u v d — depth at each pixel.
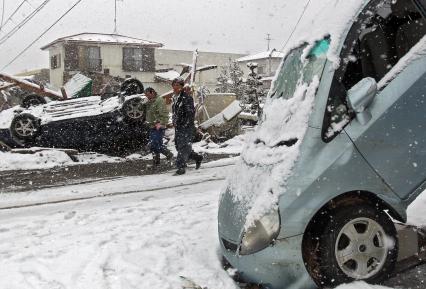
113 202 7.29
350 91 3.71
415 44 4.07
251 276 3.79
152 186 8.46
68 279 4.03
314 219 3.75
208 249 4.80
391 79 3.90
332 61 3.83
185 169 9.82
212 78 52.88
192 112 9.47
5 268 4.32
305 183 3.62
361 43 4.15
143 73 35.09
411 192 3.86
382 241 3.79
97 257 4.49
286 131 3.91
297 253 3.60
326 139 3.70
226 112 15.58
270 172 3.78
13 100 22.28
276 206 3.60
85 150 12.87
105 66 34.19
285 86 4.42
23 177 10.12
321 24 4.27
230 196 4.24
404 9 4.25
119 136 12.81
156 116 10.62
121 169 10.86
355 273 3.71
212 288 3.95
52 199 7.74
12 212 6.97
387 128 3.78
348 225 3.69
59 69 34.69
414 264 4.04
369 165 3.74
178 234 5.29
